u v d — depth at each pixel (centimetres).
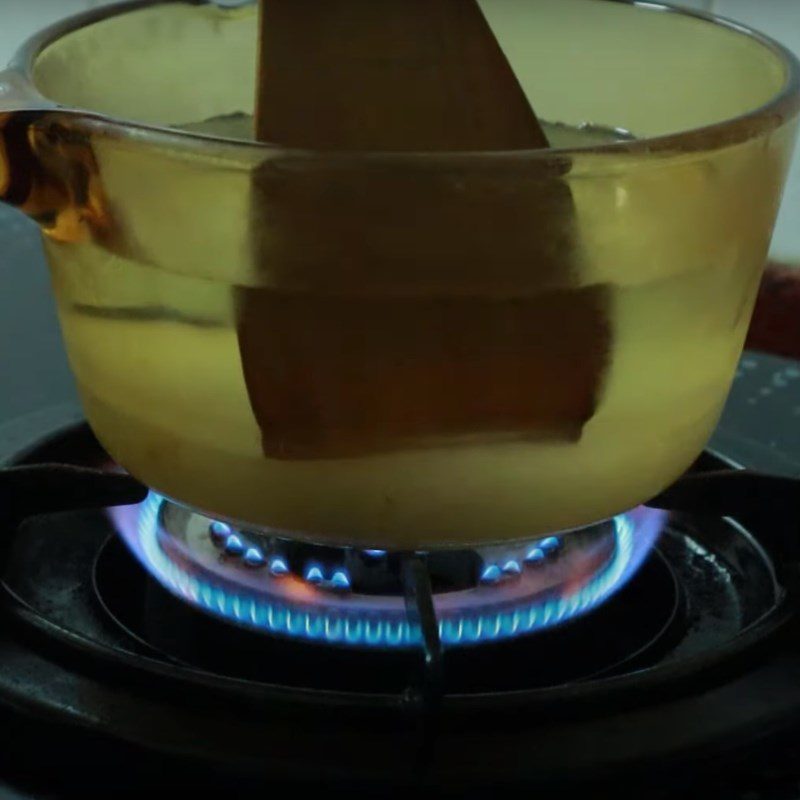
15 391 78
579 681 57
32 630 57
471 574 61
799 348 97
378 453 54
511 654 60
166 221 53
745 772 55
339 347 53
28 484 63
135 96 64
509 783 53
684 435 57
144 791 54
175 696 55
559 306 53
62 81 60
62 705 54
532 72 68
